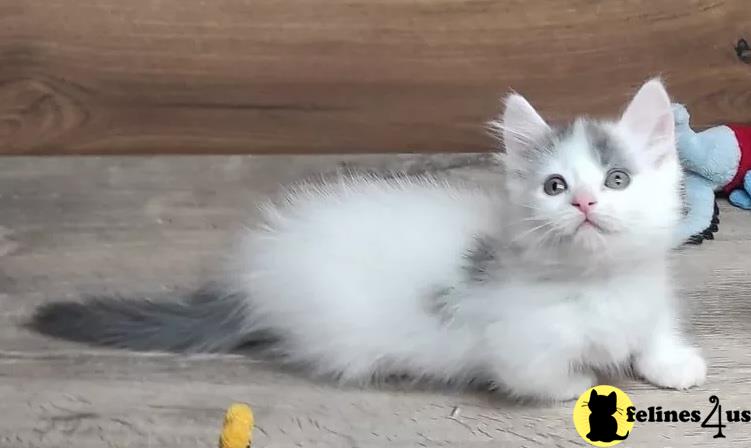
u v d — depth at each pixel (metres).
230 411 0.75
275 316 0.88
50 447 0.83
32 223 1.01
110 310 0.91
